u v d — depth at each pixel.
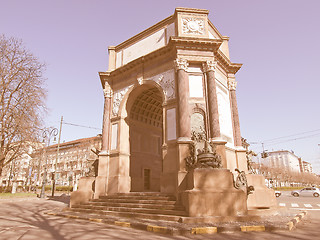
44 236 7.77
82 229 9.31
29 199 26.91
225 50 20.73
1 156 25.64
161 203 13.23
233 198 11.42
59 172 71.75
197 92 16.28
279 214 13.07
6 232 8.45
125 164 18.67
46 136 30.31
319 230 9.04
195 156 14.17
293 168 137.38
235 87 19.94
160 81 17.64
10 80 25.97
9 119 25.25
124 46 21.73
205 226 9.20
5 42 26.30
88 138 68.69
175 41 16.48
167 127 16.19
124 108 19.77
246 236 8.09
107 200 16.08
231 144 18.02
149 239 7.63
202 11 18.03
